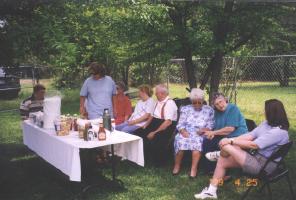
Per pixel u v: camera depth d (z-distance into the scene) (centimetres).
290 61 1540
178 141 594
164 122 639
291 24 791
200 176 591
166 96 656
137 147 516
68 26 489
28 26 463
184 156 644
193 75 812
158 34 745
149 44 784
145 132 656
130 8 581
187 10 744
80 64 845
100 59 880
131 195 529
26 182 596
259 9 727
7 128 1025
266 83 1592
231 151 473
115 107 709
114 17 629
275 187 542
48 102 580
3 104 1374
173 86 1573
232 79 1112
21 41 452
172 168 634
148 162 670
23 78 1410
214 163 588
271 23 745
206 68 873
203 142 589
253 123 620
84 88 646
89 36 532
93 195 533
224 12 721
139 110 681
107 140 496
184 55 802
